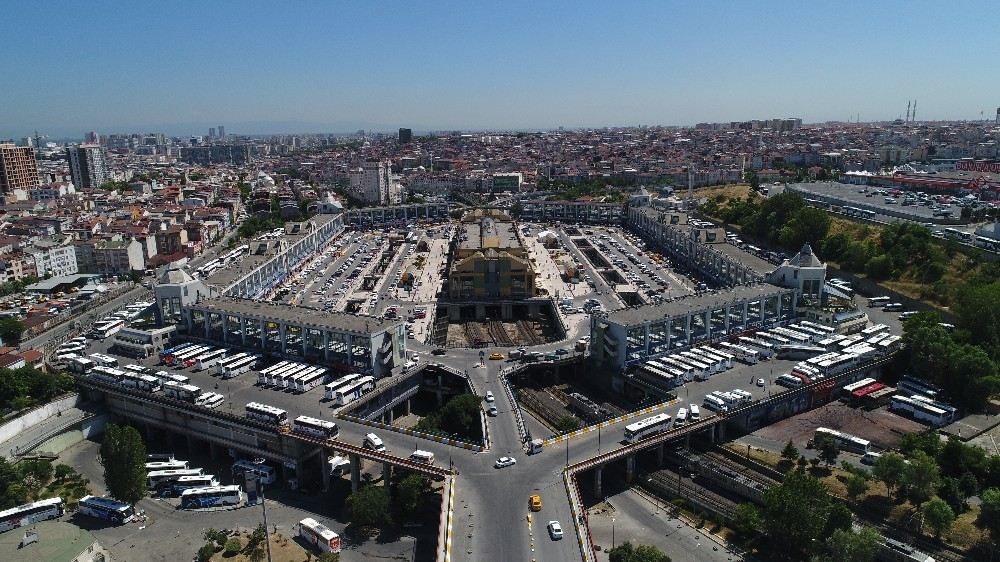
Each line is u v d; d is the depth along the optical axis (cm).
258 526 16250
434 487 17550
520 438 18075
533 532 13788
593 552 13175
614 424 18762
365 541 15762
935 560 13862
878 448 18188
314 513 17050
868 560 13138
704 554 15088
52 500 16850
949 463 16575
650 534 15862
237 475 18938
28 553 14050
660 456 18700
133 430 16562
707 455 18575
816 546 14212
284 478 18638
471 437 19488
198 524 16512
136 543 15725
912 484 15300
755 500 16538
